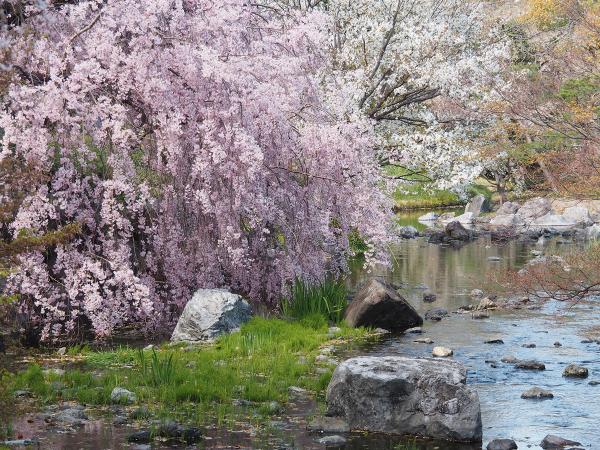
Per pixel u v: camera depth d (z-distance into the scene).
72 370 10.33
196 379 9.70
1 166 7.21
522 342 12.88
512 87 21.66
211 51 12.23
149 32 11.96
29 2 11.16
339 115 16.45
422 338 12.95
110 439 7.53
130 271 11.76
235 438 7.72
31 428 7.82
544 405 9.19
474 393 8.13
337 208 14.25
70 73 12.04
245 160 11.72
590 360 11.56
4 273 7.12
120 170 11.79
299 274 13.84
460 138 24.52
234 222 12.60
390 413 8.27
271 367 10.69
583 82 21.72
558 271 15.14
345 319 14.26
